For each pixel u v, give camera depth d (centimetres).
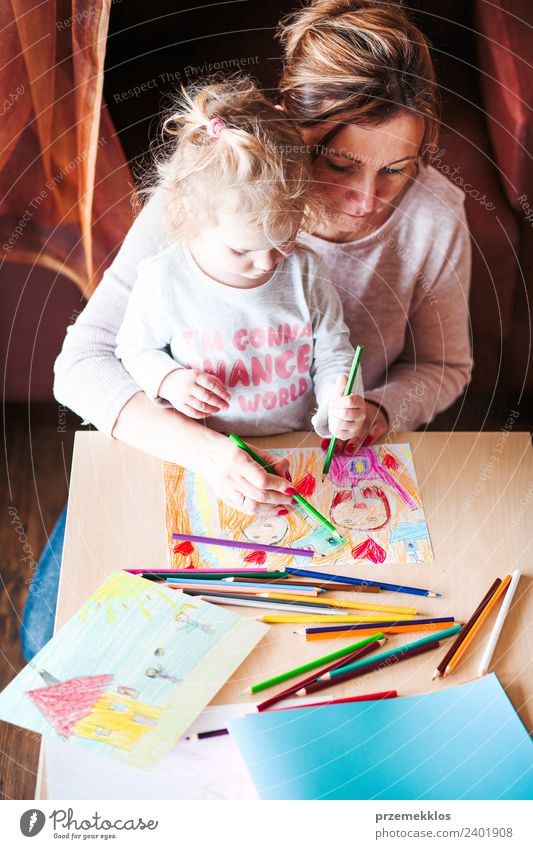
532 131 153
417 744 71
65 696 74
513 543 93
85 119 154
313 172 141
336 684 77
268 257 105
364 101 136
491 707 74
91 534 93
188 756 70
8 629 151
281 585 87
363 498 99
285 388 121
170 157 134
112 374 115
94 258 170
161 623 82
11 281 172
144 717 72
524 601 86
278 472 102
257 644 80
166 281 114
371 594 87
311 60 136
